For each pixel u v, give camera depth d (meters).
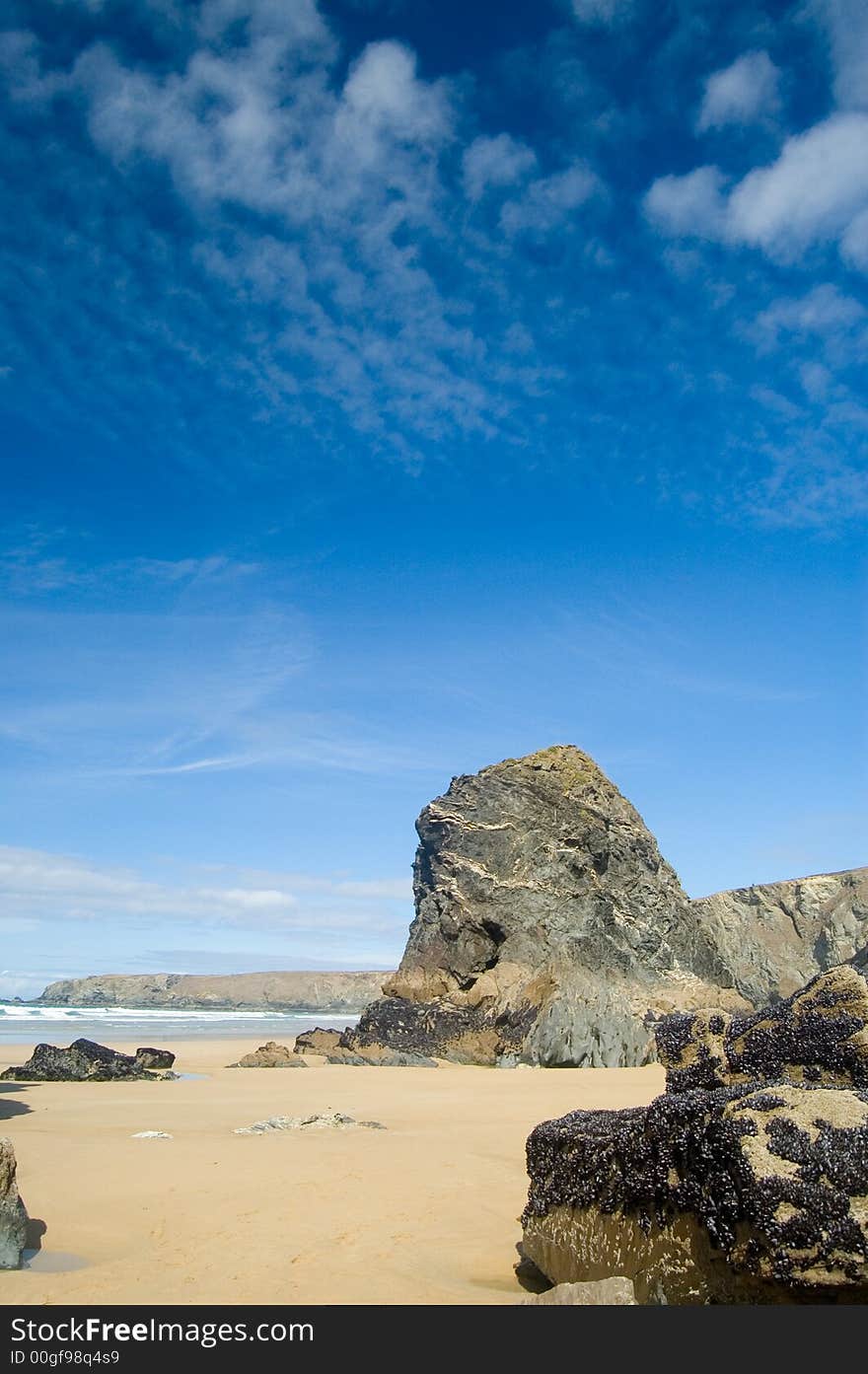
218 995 159.88
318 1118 15.13
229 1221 8.84
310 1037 39.47
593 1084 23.38
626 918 47.91
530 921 44.56
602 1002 33.03
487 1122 15.63
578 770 51.06
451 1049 36.66
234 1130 14.65
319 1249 7.99
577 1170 7.04
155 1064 30.31
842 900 84.12
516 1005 38.09
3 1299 6.76
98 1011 110.12
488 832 46.72
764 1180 5.29
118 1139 13.52
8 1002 157.38
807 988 7.47
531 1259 7.52
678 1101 6.13
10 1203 7.74
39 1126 15.04
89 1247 8.13
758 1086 6.23
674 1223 5.90
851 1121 5.52
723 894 89.12
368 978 166.75
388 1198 9.77
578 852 47.31
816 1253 5.06
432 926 45.19
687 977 47.38
